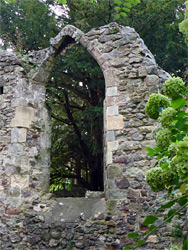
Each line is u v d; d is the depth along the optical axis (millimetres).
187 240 1350
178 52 11414
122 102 6465
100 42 6871
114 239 5902
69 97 13258
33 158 7035
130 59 6598
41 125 7352
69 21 11461
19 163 6793
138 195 5988
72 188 13969
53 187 14758
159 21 10984
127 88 6500
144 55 6555
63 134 13094
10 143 6926
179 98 1898
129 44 6668
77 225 6203
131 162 6180
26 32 11305
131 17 10562
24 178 6777
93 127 11523
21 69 7301
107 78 6648
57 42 7391
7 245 6430
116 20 10344
